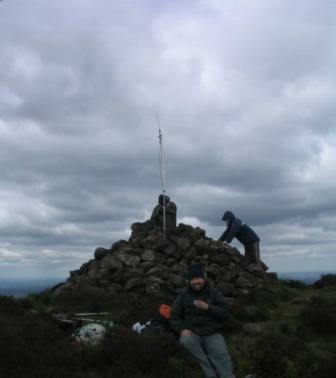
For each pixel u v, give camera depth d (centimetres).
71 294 1666
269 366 926
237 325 1272
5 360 876
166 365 925
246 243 2016
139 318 1323
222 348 908
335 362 926
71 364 947
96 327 1095
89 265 1933
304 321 1352
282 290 1795
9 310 1338
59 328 1191
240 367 948
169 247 1878
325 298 1552
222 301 958
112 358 955
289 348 1049
